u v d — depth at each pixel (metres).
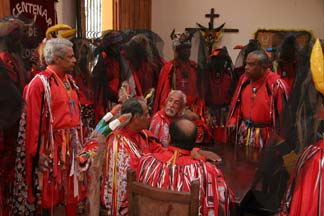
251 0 5.91
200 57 3.10
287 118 1.61
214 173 1.59
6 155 2.15
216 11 6.09
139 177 1.63
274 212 1.75
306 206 1.31
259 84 2.52
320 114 1.45
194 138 1.66
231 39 6.07
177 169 1.58
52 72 2.22
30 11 3.39
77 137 2.34
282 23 5.82
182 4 6.25
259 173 1.78
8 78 1.69
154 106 3.18
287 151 1.64
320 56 1.33
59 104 2.21
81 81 3.11
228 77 3.12
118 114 1.86
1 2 3.05
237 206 1.67
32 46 2.48
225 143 2.67
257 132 2.50
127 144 1.81
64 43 2.23
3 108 1.65
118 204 1.75
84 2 4.81
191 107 3.05
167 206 1.47
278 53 3.02
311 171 1.34
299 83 1.54
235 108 2.68
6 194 2.20
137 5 5.79
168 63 3.24
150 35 3.62
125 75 3.26
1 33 2.17
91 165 1.72
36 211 2.31
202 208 1.52
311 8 5.67
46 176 2.21
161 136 2.35
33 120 2.11
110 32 3.35
